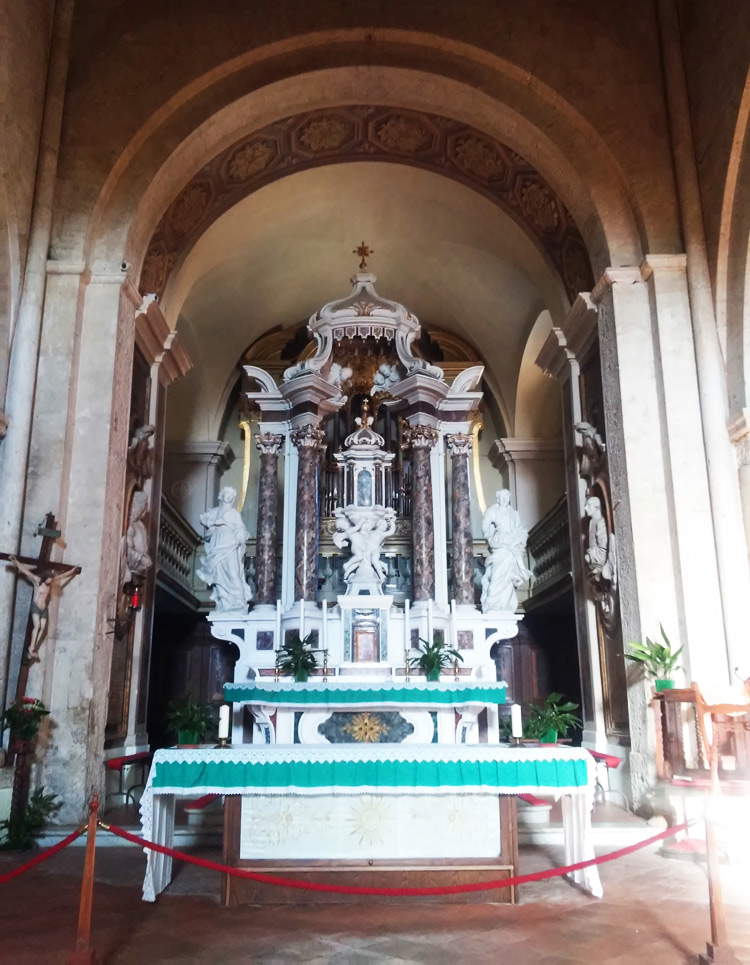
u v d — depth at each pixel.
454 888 4.55
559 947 4.60
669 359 9.42
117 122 10.16
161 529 14.18
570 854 6.05
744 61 8.87
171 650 16.52
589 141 10.43
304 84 10.96
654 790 8.28
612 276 9.88
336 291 16.83
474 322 16.67
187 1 10.66
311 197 13.80
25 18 9.31
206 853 7.22
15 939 4.77
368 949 4.58
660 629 8.69
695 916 5.18
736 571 8.62
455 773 5.59
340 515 13.04
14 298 9.18
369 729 10.23
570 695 16.27
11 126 8.98
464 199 13.32
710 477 8.95
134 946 4.64
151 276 11.33
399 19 10.68
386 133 12.17
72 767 8.24
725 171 9.27
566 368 12.06
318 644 11.98
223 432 17.70
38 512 8.73
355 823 5.62
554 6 10.77
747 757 7.11
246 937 4.79
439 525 13.23
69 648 8.56
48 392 9.09
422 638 11.77
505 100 10.71
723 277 9.38
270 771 5.58
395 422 15.32
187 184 11.35
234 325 16.42
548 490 16.91
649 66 10.53
